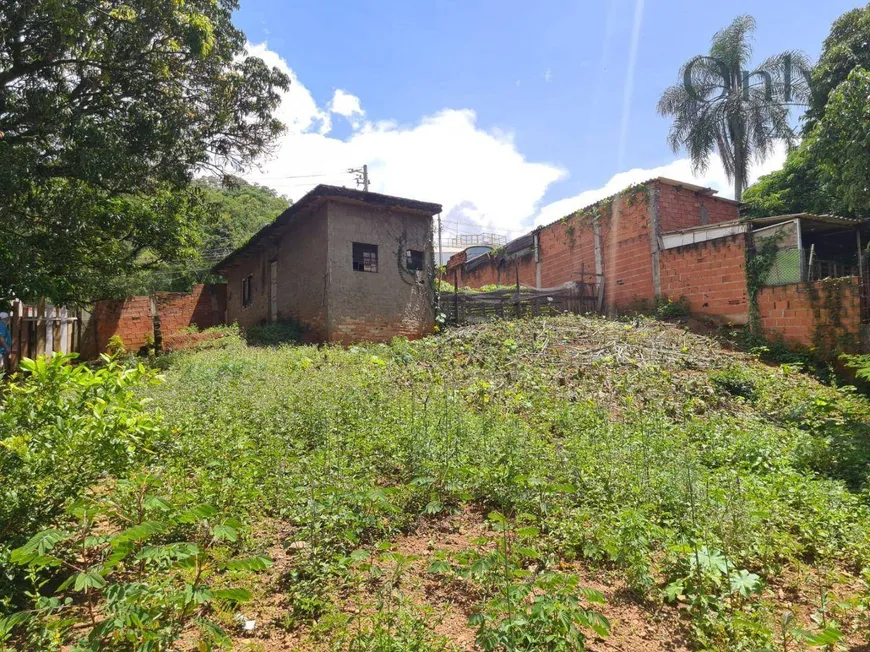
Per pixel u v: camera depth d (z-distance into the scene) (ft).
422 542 12.12
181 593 7.27
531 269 69.21
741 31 64.18
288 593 9.81
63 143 29.48
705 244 43.75
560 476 14.43
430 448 15.93
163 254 39.70
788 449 18.81
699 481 14.57
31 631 7.53
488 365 31.32
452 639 8.61
